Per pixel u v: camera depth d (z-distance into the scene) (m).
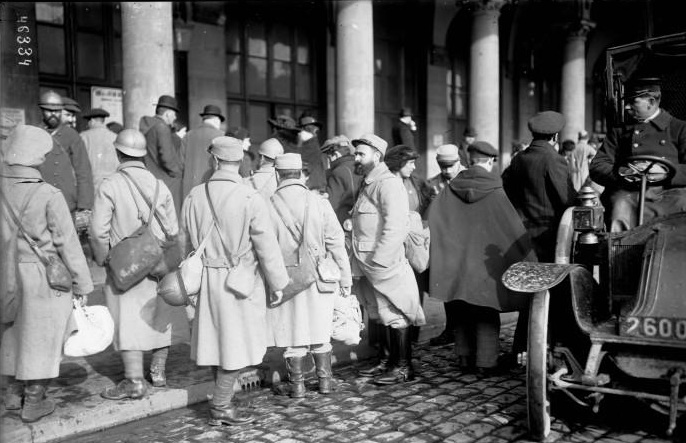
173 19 11.66
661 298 3.39
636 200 4.41
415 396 4.54
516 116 18.95
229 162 4.12
